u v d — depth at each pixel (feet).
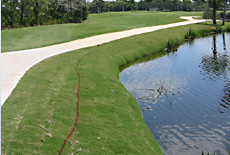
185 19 174.09
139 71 61.26
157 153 27.12
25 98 33.06
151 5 390.63
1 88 36.70
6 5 130.72
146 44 84.69
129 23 144.05
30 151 22.20
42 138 24.20
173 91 48.29
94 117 30.22
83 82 41.29
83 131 26.68
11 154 21.54
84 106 32.68
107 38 90.38
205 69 63.21
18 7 135.64
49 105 31.32
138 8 395.34
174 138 32.14
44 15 155.22
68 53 63.77
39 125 26.43
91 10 356.38
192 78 56.24
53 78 42.06
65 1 170.19
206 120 37.14
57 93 35.37
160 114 38.81
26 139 23.76
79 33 99.50
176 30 117.60
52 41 84.17
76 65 51.80
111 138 26.30
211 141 31.71
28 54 62.49
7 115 28.07
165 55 79.87
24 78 41.65
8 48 72.13
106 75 48.06
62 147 23.36
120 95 39.52
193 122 36.47
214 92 47.93
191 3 378.73
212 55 78.79
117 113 32.86
